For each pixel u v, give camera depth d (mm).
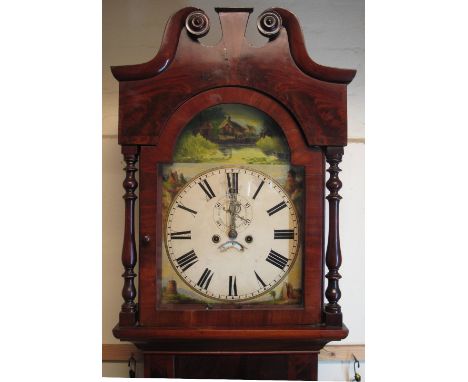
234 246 1210
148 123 1175
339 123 1181
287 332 1153
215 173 1212
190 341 1185
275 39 1182
